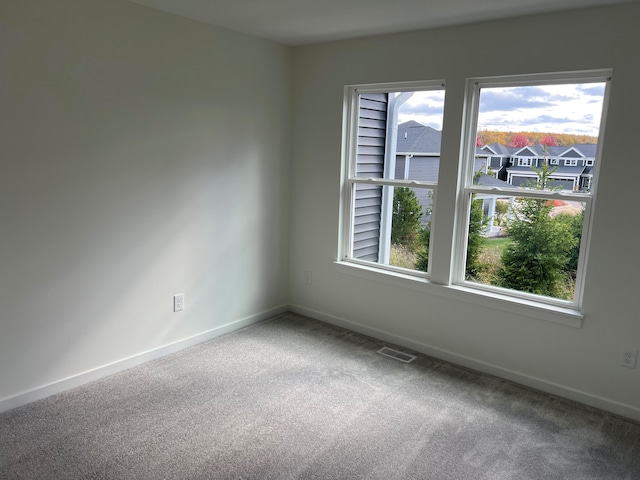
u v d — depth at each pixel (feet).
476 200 10.69
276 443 7.91
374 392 9.68
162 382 9.80
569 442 8.23
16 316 8.52
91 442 7.78
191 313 11.51
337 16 9.78
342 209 12.80
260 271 13.17
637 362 8.87
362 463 7.48
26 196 8.37
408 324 11.81
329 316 13.35
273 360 10.98
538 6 8.70
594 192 9.20
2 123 7.94
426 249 11.63
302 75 12.82
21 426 8.14
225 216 11.91
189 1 9.11
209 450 7.67
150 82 9.87
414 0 8.55
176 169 10.64
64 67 8.56
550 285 9.95
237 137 11.85
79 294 9.34
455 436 8.27
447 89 10.46
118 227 9.77
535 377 10.05
